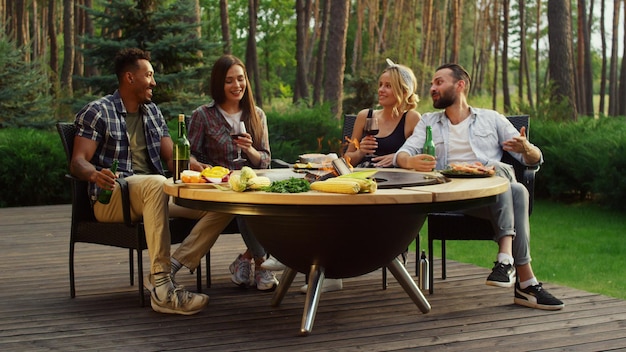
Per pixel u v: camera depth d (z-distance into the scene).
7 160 7.80
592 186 7.52
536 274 4.62
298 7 17.31
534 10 33.16
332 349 2.60
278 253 2.78
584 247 5.62
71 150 3.31
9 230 5.89
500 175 3.27
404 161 3.54
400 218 2.62
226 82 3.68
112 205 3.22
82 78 10.58
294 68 38.28
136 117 3.56
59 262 4.43
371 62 21.97
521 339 2.70
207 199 2.51
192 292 3.27
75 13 21.45
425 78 23.08
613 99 21.17
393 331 2.82
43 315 3.11
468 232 3.30
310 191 2.47
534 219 7.11
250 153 3.66
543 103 10.43
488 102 23.30
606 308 3.14
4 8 20.48
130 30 10.55
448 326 2.89
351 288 3.60
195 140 3.72
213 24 28.55
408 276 3.07
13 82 12.02
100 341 2.72
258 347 2.63
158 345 2.66
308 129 9.21
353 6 31.62
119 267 4.25
